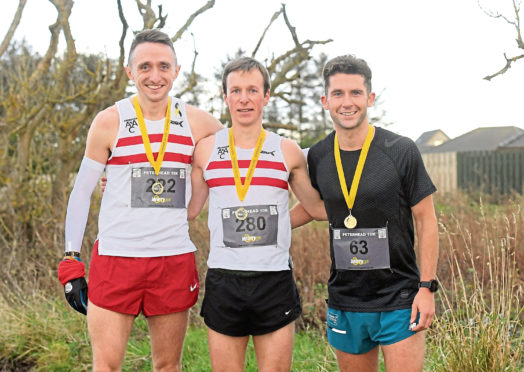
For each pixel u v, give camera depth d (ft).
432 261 8.15
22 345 13.76
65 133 20.21
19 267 17.19
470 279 16.10
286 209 9.05
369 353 8.88
